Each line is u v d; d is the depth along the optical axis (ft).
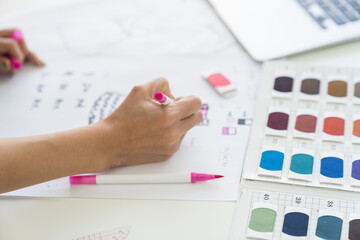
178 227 1.83
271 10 2.97
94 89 2.60
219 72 2.60
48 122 2.41
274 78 2.44
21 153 1.94
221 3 3.12
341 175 1.96
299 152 2.07
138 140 2.06
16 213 1.95
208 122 2.32
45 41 3.00
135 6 3.24
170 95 2.30
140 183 2.04
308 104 2.29
